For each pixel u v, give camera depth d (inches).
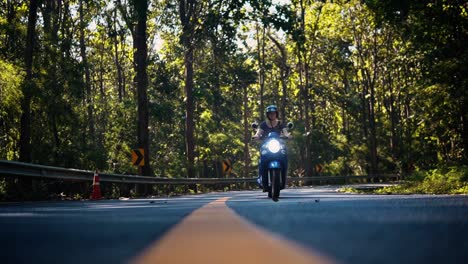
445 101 1235.2
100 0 1336.1
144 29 1208.2
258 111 3201.3
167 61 1998.0
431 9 1162.6
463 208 218.7
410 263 73.9
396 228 132.8
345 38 2571.4
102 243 110.3
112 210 286.4
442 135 1562.5
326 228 137.6
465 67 1149.1
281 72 2635.3
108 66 2321.6
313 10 2303.2
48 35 1073.5
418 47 1293.1
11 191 673.0
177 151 2251.5
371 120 2613.2
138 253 91.1
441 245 96.3
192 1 1450.5
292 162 2748.5
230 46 1432.1
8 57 1031.6
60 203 532.1
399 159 2524.6
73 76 1085.8
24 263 81.6
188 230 140.1
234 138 2509.8
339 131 3491.6
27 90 922.7
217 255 85.7
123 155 1576.0
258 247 96.3
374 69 2534.5
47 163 1088.2
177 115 2064.5
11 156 1156.5
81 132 1253.1
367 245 97.7
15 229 152.7
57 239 120.9
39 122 1101.1
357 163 2795.3
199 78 2081.7
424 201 309.6
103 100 1795.0
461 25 1181.7
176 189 1563.7
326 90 2829.7
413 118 1608.0
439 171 952.9
